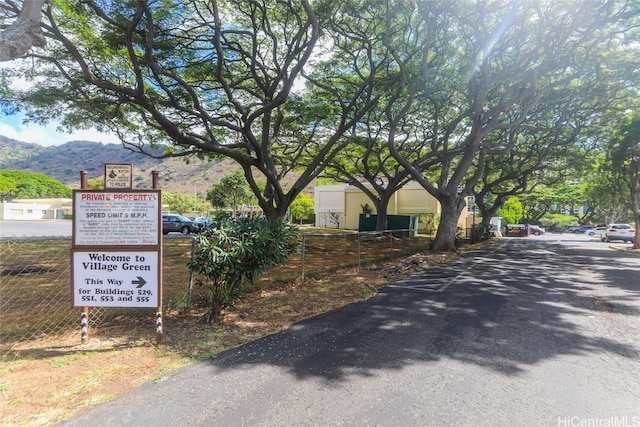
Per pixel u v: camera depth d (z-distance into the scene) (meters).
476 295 6.95
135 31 9.02
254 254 4.94
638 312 5.80
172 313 5.45
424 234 30.06
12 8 7.14
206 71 11.43
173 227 26.59
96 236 4.22
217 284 5.02
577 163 20.19
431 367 3.68
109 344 4.22
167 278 8.43
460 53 13.32
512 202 43.78
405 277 8.91
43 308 5.70
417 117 17.52
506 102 12.89
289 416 2.79
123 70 10.77
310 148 20.23
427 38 10.88
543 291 7.37
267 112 12.20
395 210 32.94
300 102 13.53
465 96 14.54
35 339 4.38
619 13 10.07
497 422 2.72
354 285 7.81
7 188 60.03
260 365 3.71
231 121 14.79
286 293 7.00
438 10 10.37
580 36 11.62
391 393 3.15
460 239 19.53
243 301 6.30
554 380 3.40
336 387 3.25
